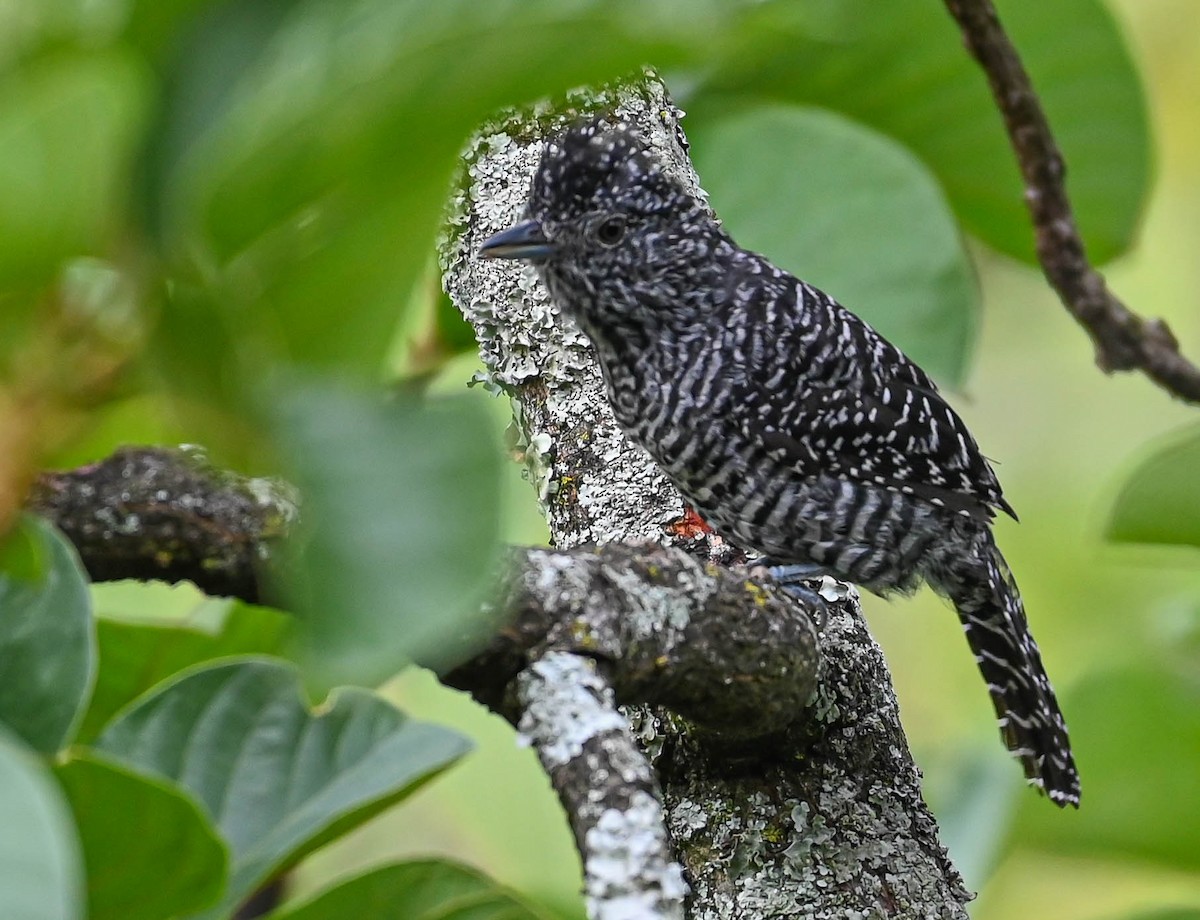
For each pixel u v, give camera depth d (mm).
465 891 3230
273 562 3453
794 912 3486
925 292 3451
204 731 3430
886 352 3562
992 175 3473
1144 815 3486
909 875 3490
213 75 1662
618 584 3469
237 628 3457
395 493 1826
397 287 1917
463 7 1584
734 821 3494
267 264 1839
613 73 1721
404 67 1623
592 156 3537
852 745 3500
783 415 3549
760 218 3453
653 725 3500
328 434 1838
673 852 3496
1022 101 3113
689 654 3475
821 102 3461
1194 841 3486
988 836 3508
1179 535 3459
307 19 1621
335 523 1813
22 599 3107
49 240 1672
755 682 3480
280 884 3494
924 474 3557
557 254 3535
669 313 3545
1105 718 3480
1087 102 3465
